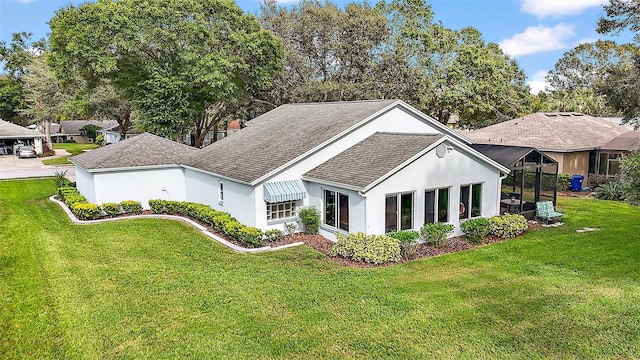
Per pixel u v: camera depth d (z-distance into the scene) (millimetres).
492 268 16219
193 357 10023
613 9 22281
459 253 18172
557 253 18062
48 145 66000
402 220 19219
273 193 19797
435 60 51219
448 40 51219
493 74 50125
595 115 57844
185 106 41344
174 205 25953
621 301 12992
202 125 52250
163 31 37750
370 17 50781
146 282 14625
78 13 37750
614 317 11922
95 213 24359
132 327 11438
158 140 29625
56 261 16922
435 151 19578
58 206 28344
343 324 11562
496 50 60875
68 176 42344
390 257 16844
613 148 34156
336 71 53875
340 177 19328
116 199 26031
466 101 49281
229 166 23188
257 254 18031
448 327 11391
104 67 37812
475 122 61438
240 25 42031
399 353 10148
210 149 28547
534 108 71812
